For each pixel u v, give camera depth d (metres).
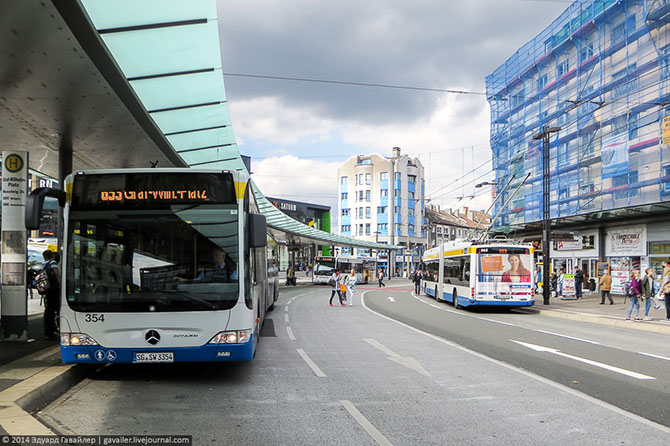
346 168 95.69
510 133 37.91
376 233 89.56
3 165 9.66
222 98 11.44
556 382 7.71
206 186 7.43
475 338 12.76
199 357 7.04
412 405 6.35
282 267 84.56
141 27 8.30
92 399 6.45
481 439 5.05
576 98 29.95
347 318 18.02
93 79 8.65
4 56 7.72
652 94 24.08
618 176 25.92
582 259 29.77
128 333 6.98
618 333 14.17
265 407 6.19
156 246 7.20
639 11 25.25
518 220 35.66
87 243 7.15
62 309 7.00
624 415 5.91
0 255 9.81
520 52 37.00
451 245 24.73
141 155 14.53
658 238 24.09
